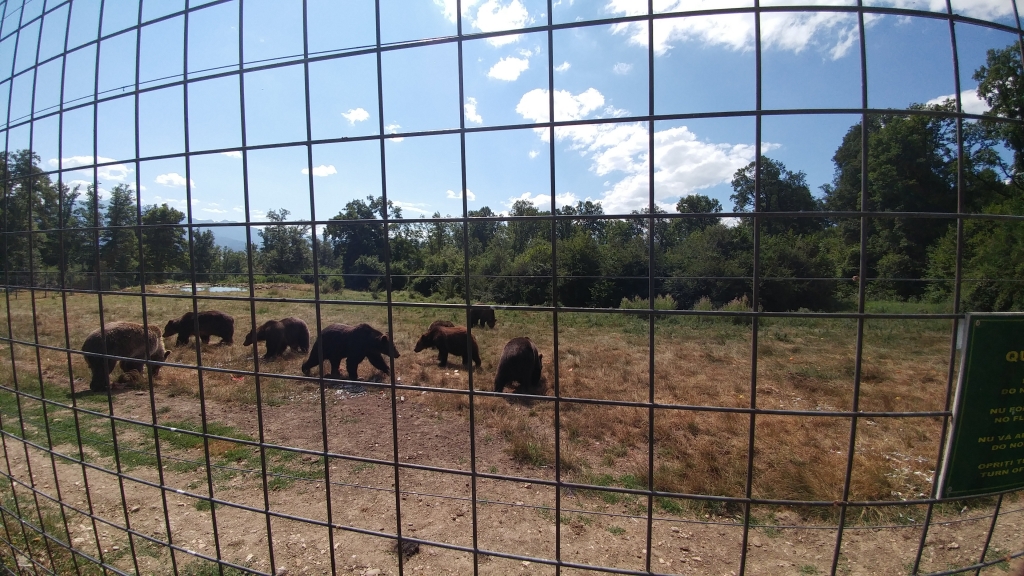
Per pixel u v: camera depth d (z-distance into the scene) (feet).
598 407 23.03
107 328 27.66
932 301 58.29
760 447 18.37
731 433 19.80
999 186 46.78
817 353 38.47
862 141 5.81
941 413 6.39
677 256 71.97
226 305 63.72
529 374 27.07
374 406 24.34
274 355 36.83
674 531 13.62
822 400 25.98
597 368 32.73
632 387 27.96
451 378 30.71
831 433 20.11
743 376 30.58
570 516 14.38
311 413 23.44
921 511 14.56
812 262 66.85
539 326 52.16
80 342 41.14
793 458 17.22
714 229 73.87
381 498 15.52
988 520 14.24
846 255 75.77
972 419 6.39
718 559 12.46
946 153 63.82
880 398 26.22
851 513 14.42
